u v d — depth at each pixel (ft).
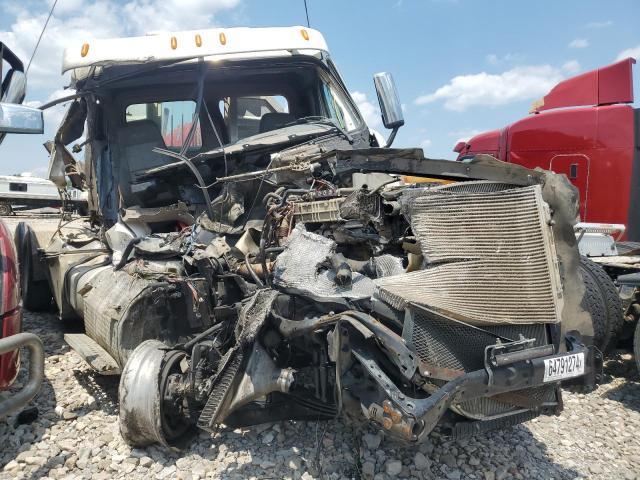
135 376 10.00
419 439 7.49
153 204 16.44
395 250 10.45
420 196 9.64
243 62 16.69
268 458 10.03
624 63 25.00
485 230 9.04
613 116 24.72
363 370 8.55
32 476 9.50
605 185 24.81
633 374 15.52
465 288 8.98
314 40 16.66
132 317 11.32
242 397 9.46
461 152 31.55
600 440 11.44
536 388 9.30
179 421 10.44
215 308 10.50
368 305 8.95
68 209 21.53
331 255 9.92
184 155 15.14
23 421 11.39
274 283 10.24
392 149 9.78
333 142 15.80
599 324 14.24
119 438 10.83
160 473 9.67
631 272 16.49
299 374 11.04
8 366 10.30
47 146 20.77
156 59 14.90
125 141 16.70
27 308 20.51
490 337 8.91
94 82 16.03
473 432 8.87
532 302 8.68
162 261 12.60
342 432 10.85
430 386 8.43
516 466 10.05
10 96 12.17
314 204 11.30
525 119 27.22
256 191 14.16
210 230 13.23
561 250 9.51
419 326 8.57
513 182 9.12
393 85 17.54
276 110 18.69
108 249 15.96
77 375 14.11
